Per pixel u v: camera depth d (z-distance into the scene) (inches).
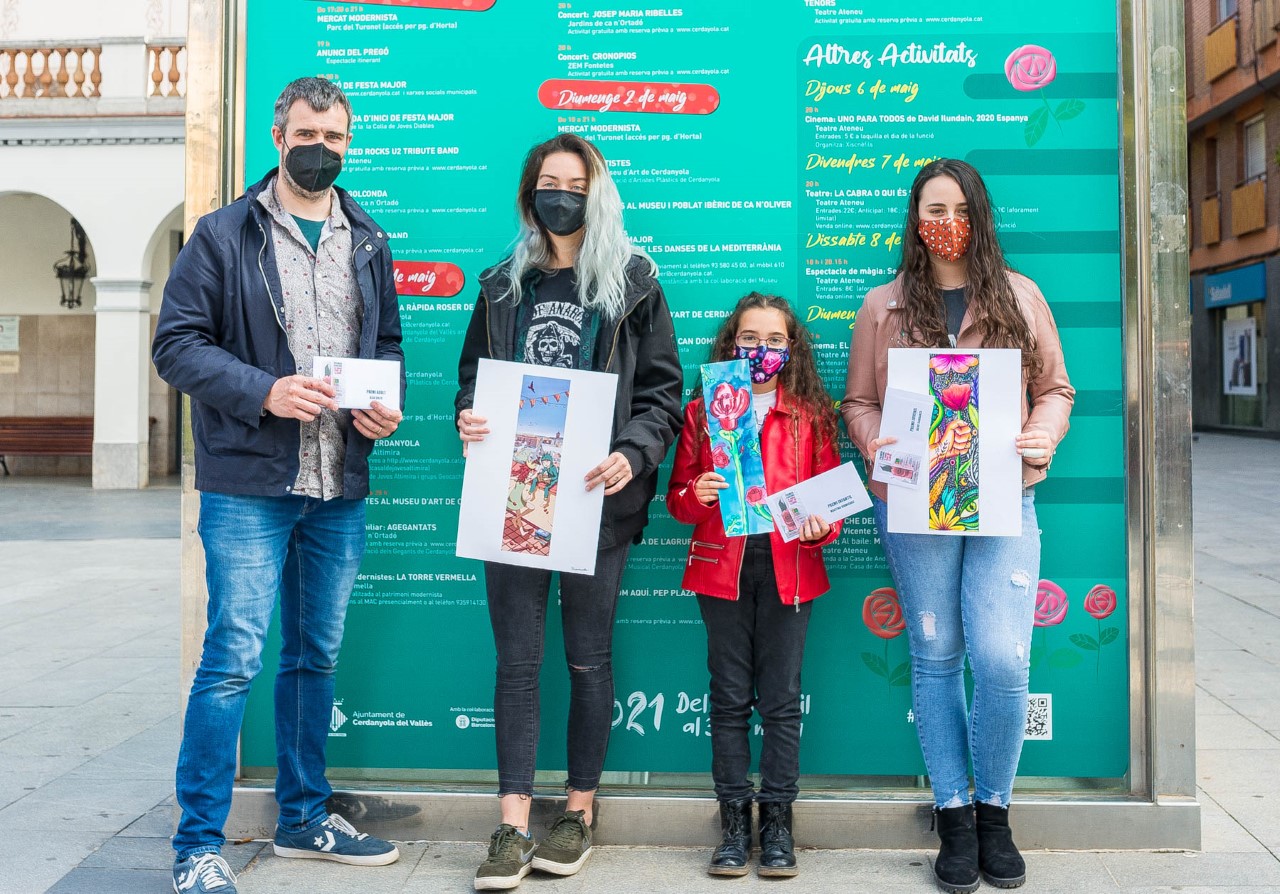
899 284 101.5
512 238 111.4
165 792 126.0
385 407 94.5
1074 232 107.7
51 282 602.2
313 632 103.6
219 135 111.4
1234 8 745.6
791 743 102.0
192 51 111.3
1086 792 108.0
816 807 107.8
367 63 111.8
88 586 275.3
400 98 111.7
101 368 534.9
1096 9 107.2
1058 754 108.7
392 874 102.2
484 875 96.3
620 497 100.2
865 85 109.0
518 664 101.2
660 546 111.7
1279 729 147.3
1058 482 108.2
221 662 94.3
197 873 92.0
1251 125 781.9
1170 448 105.7
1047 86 107.7
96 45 526.6
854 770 110.4
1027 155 107.9
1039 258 107.9
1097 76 107.3
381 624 113.5
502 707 101.5
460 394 103.8
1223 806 118.0
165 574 293.7
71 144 524.4
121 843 109.9
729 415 100.3
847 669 110.7
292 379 90.0
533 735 102.0
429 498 112.7
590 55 110.4
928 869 102.3
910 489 95.8
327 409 98.6
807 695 110.7
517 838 99.5
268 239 96.3
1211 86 790.5
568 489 98.2
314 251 98.7
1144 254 106.1
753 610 103.3
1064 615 108.5
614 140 110.5
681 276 110.9
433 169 111.7
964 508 94.9
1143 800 106.7
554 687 112.3
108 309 532.1
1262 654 191.3
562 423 98.4
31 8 572.1
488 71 111.1
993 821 100.2
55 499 492.4
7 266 600.7
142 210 526.9
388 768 113.7
